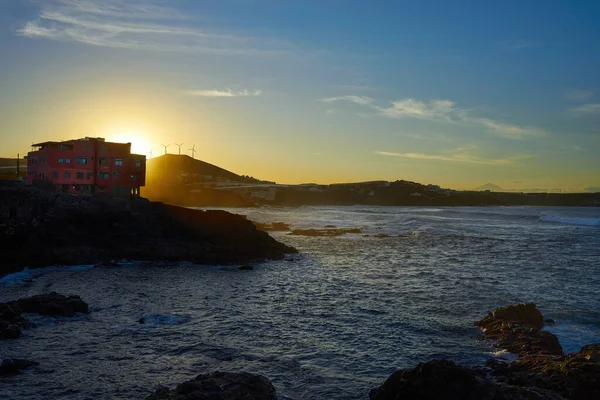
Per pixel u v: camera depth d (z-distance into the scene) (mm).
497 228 110125
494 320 28453
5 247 49094
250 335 26859
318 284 42500
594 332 27203
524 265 53781
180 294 37906
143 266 52344
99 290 39062
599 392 16906
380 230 105562
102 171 89938
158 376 20781
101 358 22906
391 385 15891
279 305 34219
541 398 15383
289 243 79438
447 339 26219
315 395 19109
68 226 56000
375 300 35812
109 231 58344
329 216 162625
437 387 14625
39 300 30969
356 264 55406
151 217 62156
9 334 25609
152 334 26891
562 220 131500
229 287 41031
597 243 77312
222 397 14969
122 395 18797
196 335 26781
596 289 39688
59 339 25688
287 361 22781
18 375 20656
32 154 93250
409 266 53625
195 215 65500
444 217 155875
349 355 23719
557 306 33438
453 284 42156
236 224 65062
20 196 60719
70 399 18391
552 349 23641
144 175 94625
